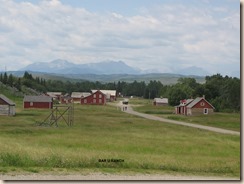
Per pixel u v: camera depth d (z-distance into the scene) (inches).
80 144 1337.4
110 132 1957.4
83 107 5132.9
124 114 3964.1
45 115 3294.8
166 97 7135.8
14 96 6013.8
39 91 7844.5
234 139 1800.0
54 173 669.3
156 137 1729.8
